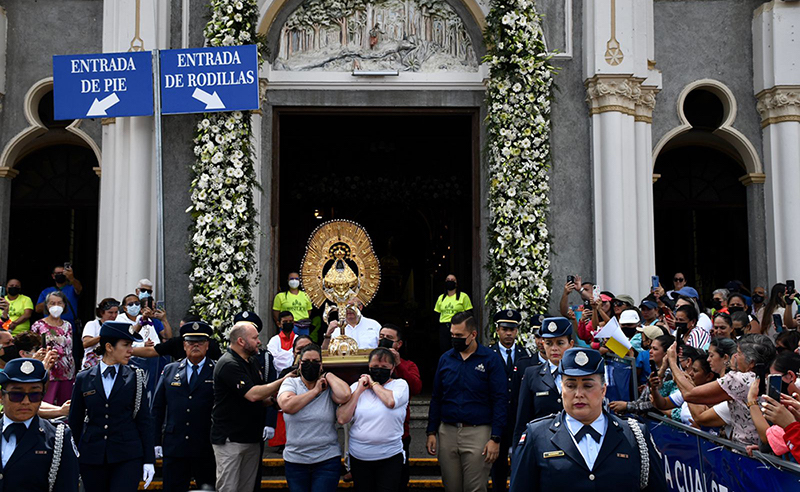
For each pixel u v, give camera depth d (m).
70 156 14.04
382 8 12.07
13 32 12.50
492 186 11.26
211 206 10.91
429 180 15.56
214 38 11.12
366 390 6.62
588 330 9.23
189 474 7.10
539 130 11.18
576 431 4.14
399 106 11.88
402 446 7.00
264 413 6.92
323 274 7.95
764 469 4.80
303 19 11.98
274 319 11.50
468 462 6.91
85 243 14.43
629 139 11.66
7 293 11.59
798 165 12.09
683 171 14.26
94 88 10.96
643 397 7.06
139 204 11.12
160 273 10.77
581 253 11.52
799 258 11.94
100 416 6.36
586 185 11.63
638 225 11.89
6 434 4.60
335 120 15.36
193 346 7.09
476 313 11.84
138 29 11.28
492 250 11.12
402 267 17.33
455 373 7.07
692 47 12.55
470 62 12.02
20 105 12.47
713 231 14.60
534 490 4.18
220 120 11.08
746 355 5.52
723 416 5.87
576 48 11.84
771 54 12.24
